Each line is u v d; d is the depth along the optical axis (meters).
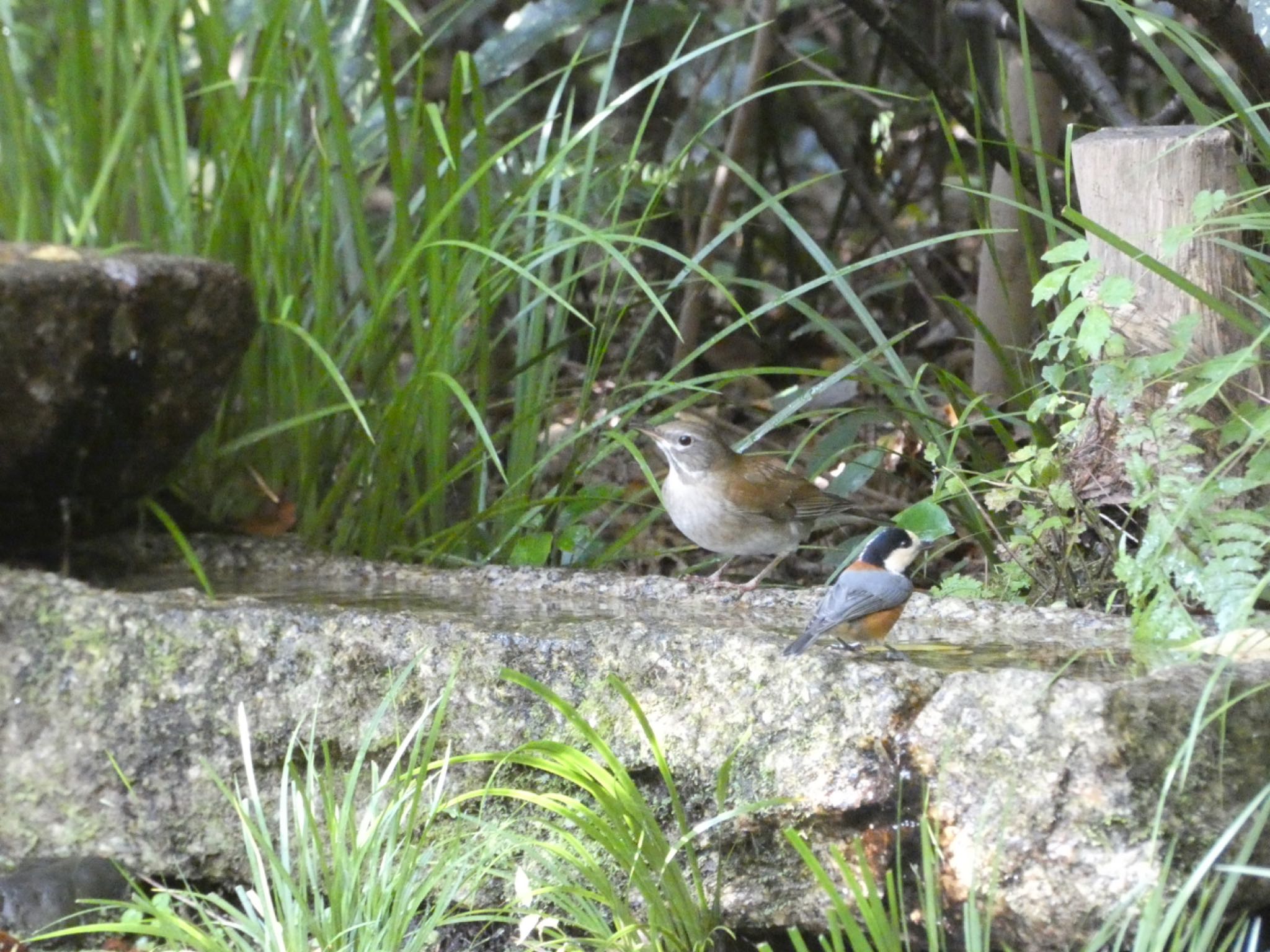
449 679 7.93
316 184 12.86
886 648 8.77
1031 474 9.94
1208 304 8.99
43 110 12.51
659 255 17.83
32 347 8.88
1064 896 6.76
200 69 12.80
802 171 20.80
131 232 11.77
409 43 18.64
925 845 6.68
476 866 7.37
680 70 18.73
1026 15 12.55
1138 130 10.14
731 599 10.55
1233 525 8.34
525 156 15.52
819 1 18.56
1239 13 10.40
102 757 8.29
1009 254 13.50
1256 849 6.79
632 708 7.20
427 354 11.17
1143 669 7.71
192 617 8.27
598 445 12.73
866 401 16.11
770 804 7.20
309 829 7.31
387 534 11.72
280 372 11.75
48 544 10.32
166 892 7.45
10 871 8.19
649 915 7.26
